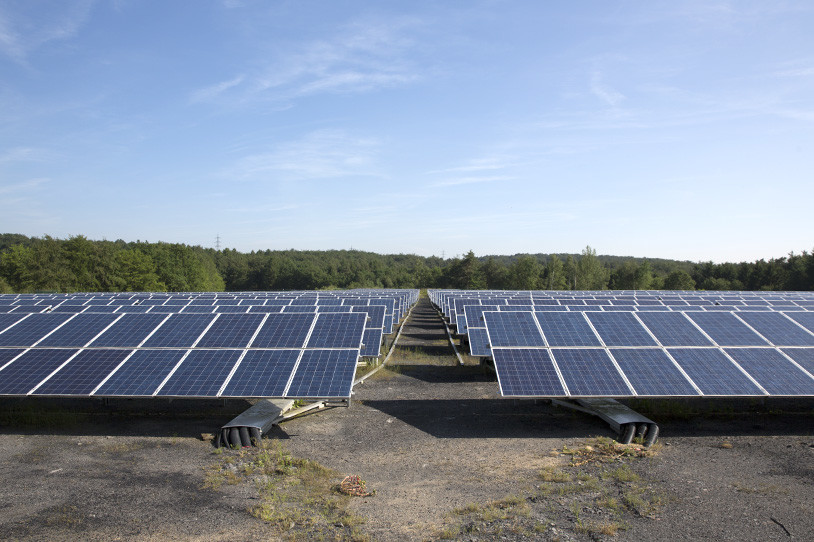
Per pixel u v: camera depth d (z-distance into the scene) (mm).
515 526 9531
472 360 29078
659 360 17000
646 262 121000
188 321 19578
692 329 18844
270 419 15664
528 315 20000
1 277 88688
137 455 13664
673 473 12297
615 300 43531
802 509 10227
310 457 13680
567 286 138375
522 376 16391
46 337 18531
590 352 17531
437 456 13742
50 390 15453
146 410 17953
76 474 12281
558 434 15523
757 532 9281
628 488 11367
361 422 16875
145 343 18062
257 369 16406
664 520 9781
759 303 41344
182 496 11016
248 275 187375
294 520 9859
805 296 53281
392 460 13469
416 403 19312
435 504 10695
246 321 19375
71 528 9477
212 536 9227
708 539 9039
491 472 12531
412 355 31016
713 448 14172
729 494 11023
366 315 19234
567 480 11883
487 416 17500
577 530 9375
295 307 32938
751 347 17562
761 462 13039
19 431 15695
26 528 9453
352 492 11172
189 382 15797
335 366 16469
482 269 165500
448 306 48000
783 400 18891
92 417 17172
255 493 11203
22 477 12078
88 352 17516
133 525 9633
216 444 14547
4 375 16203
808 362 16656
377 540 9094
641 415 16312
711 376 16109
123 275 97812
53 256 88750
